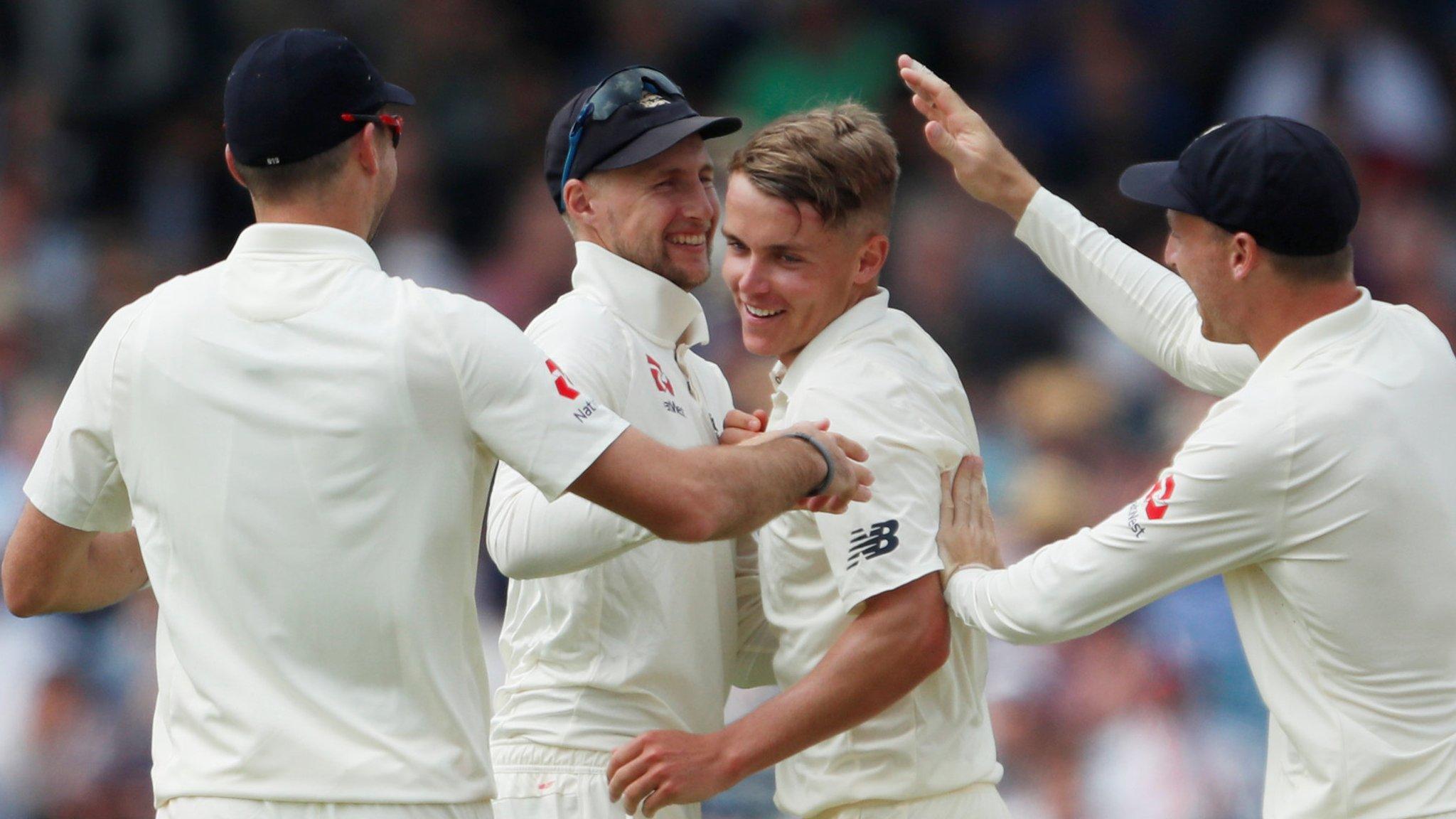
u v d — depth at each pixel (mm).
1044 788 23906
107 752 27125
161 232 37656
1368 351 11641
